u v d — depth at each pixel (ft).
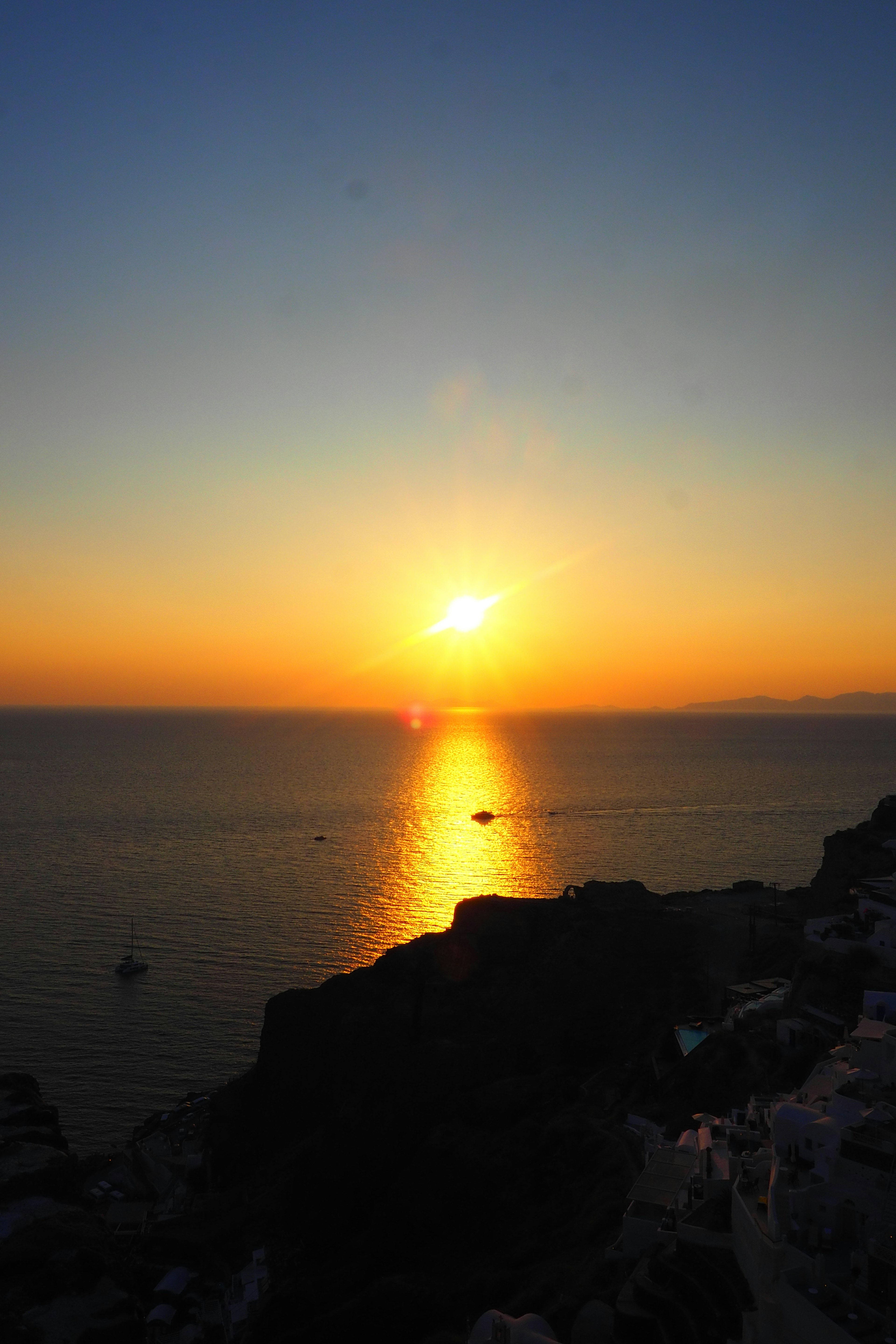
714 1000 263.70
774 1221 110.22
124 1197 265.75
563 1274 144.05
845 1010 212.23
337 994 305.94
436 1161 217.77
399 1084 263.08
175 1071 339.77
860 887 294.66
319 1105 288.71
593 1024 271.90
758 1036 209.77
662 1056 234.38
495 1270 168.96
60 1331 192.54
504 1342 119.14
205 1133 297.33
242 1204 256.52
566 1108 221.46
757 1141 148.56
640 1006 274.16
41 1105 298.97
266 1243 235.61
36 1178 253.85
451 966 319.47
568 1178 191.52
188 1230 247.91
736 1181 130.31
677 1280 117.50
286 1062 300.20
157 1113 312.71
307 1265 223.10
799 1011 218.79
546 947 315.78
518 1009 289.94
